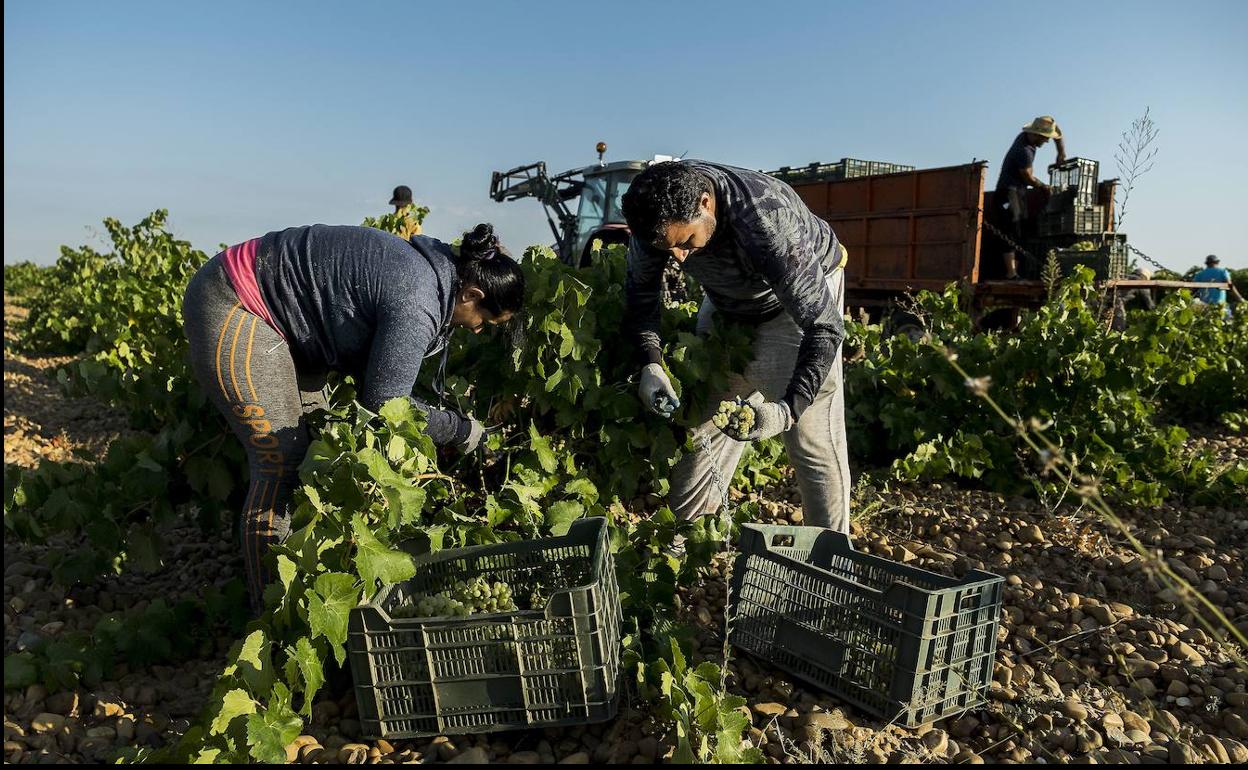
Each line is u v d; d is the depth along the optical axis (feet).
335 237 9.29
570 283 13.14
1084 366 18.42
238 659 7.55
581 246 38.32
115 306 25.80
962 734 8.96
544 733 8.61
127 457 11.72
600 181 37.99
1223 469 18.39
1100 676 10.55
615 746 8.24
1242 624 11.94
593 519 10.05
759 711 9.04
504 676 8.25
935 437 18.67
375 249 9.23
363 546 8.23
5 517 11.02
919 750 8.48
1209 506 17.52
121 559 11.97
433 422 10.20
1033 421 5.91
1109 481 17.65
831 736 8.59
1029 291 28.73
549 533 10.96
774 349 11.92
